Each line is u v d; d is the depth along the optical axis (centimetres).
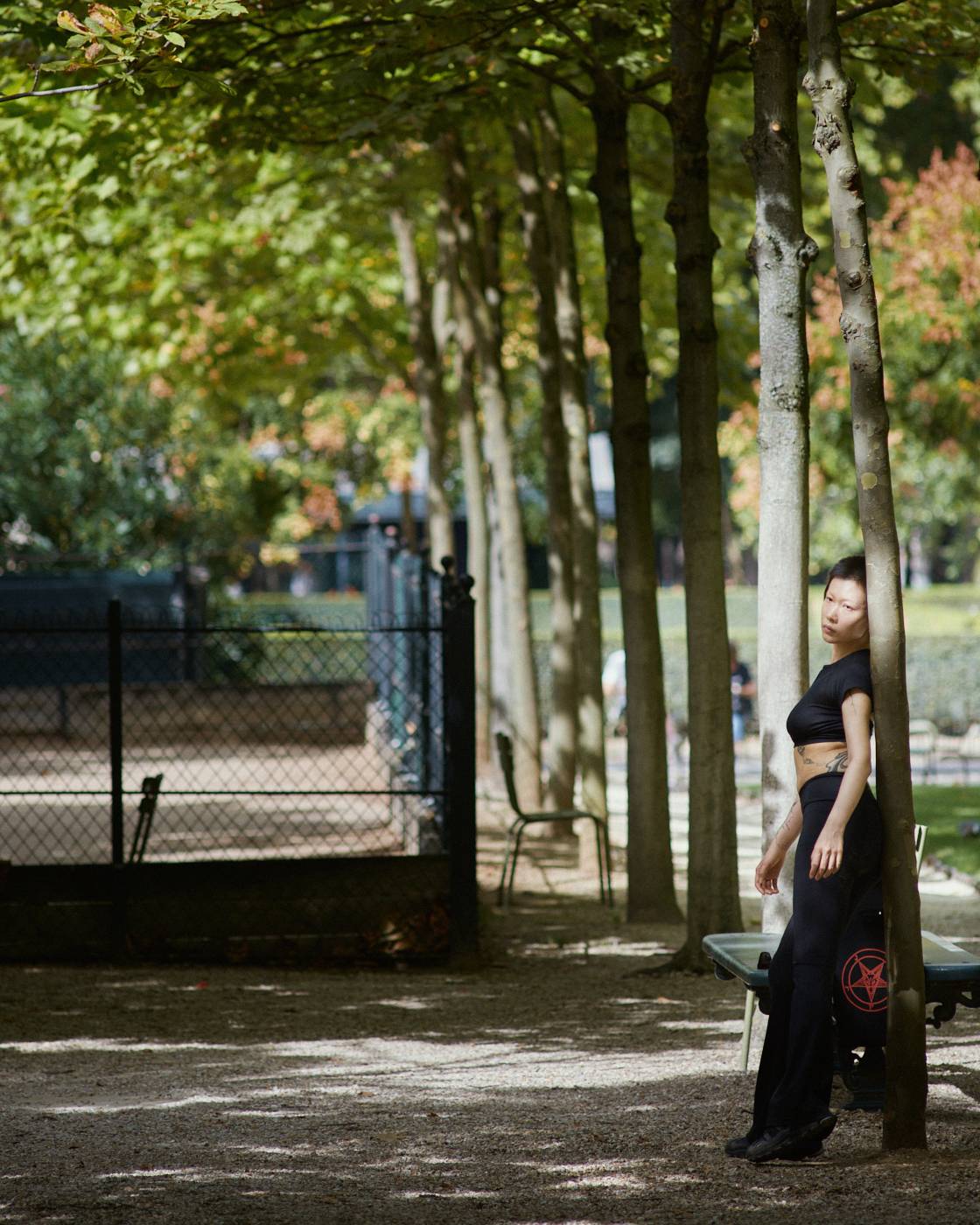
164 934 1440
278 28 1494
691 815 1359
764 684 1077
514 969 1400
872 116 1917
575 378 1986
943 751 3384
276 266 3111
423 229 3189
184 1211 641
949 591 5759
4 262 1878
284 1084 923
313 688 3856
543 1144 754
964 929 1495
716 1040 1052
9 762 3034
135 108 1519
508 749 1762
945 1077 881
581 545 1936
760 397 1088
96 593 4109
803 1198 648
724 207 2847
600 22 1476
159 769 2956
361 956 1438
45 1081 942
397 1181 688
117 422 4481
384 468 5819
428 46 1270
